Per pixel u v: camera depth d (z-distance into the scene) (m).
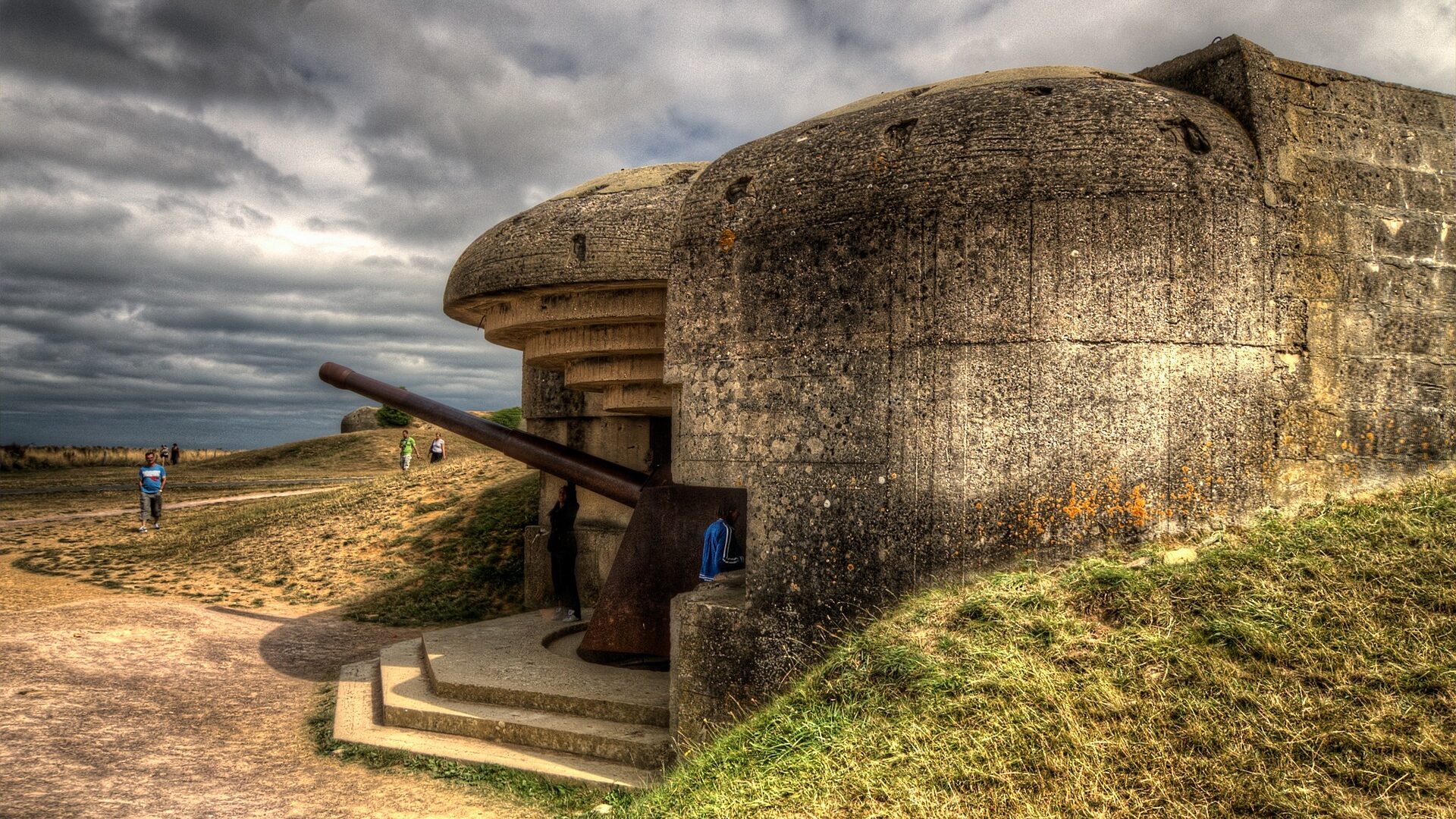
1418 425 6.55
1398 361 6.51
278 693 8.73
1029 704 4.53
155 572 15.12
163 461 43.12
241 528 17.55
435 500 17.34
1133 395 5.73
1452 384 6.71
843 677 5.25
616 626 8.70
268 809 5.89
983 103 6.21
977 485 5.80
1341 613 4.73
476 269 9.79
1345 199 6.40
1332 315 6.27
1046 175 5.82
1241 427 5.89
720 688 6.46
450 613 12.70
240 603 13.13
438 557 14.72
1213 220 5.87
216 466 38.56
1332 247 6.30
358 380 11.51
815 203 6.38
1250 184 6.00
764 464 6.51
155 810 5.70
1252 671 4.46
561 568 11.25
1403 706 4.11
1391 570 5.01
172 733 7.26
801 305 6.40
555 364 10.59
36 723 6.96
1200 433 5.80
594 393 12.30
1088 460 5.71
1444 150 6.87
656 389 9.93
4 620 10.01
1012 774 4.19
